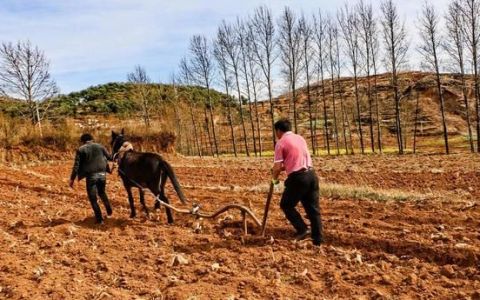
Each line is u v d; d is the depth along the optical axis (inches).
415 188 463.5
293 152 216.4
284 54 1267.2
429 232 242.2
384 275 174.9
